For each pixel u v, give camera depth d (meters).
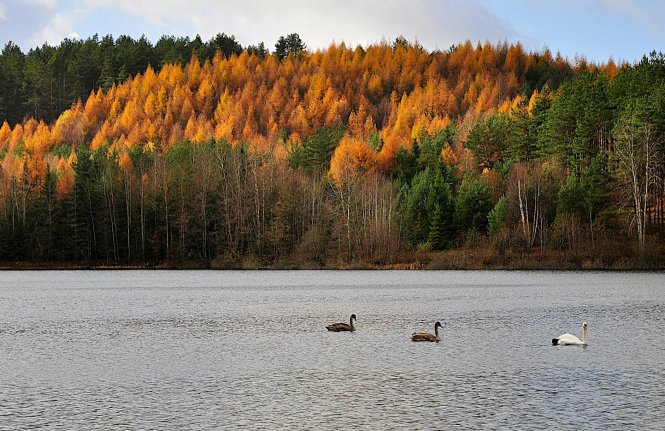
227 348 42.22
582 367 36.34
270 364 37.62
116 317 56.25
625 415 27.98
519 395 30.97
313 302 67.25
